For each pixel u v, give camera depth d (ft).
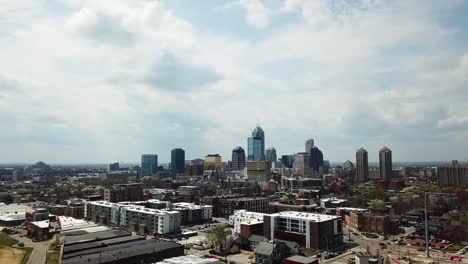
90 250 540.11
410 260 576.20
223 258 587.27
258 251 559.79
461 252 634.43
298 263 508.53
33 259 555.28
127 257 513.86
